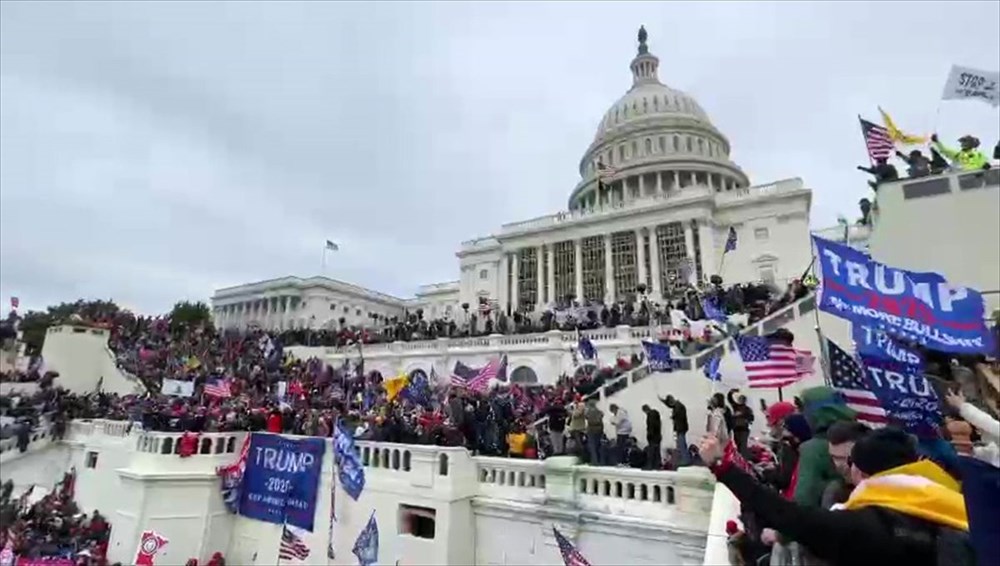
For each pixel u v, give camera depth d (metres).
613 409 16.34
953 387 5.59
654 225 58.50
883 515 2.83
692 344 20.91
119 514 17.95
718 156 82.69
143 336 46.19
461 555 13.68
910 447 3.28
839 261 6.94
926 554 2.68
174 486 17.47
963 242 15.30
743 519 6.02
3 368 39.56
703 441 3.27
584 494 12.73
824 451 4.63
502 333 39.12
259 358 41.84
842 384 7.98
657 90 91.56
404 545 14.30
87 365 35.91
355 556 15.12
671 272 56.50
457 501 13.91
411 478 14.65
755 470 8.15
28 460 24.81
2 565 19.02
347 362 38.81
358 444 16.16
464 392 20.56
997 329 7.48
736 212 57.56
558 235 64.38
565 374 29.59
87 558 17.75
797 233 54.66
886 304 6.82
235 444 19.02
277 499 17.23
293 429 19.20
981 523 2.94
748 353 13.78
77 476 23.05
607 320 35.44
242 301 97.06
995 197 15.10
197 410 21.27
